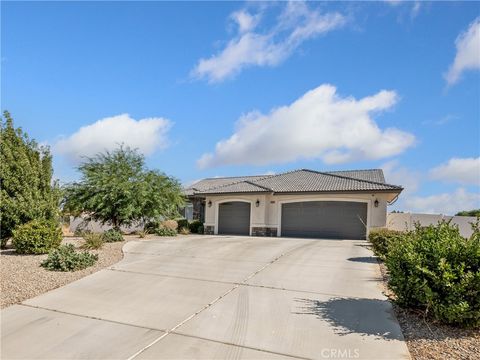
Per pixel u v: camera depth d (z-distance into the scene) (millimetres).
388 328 5645
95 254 12383
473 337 5121
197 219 31797
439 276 5402
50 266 10023
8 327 5750
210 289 8180
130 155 24609
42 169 15102
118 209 22406
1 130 14812
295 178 27719
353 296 7590
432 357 4582
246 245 16609
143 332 5527
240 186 27188
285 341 5156
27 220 14094
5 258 11664
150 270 10258
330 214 23891
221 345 5027
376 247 12992
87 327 5746
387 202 24312
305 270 10422
